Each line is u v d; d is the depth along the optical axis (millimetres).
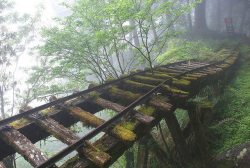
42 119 4012
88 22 7941
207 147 6289
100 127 3732
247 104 7664
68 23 8141
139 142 5832
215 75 8953
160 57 9422
